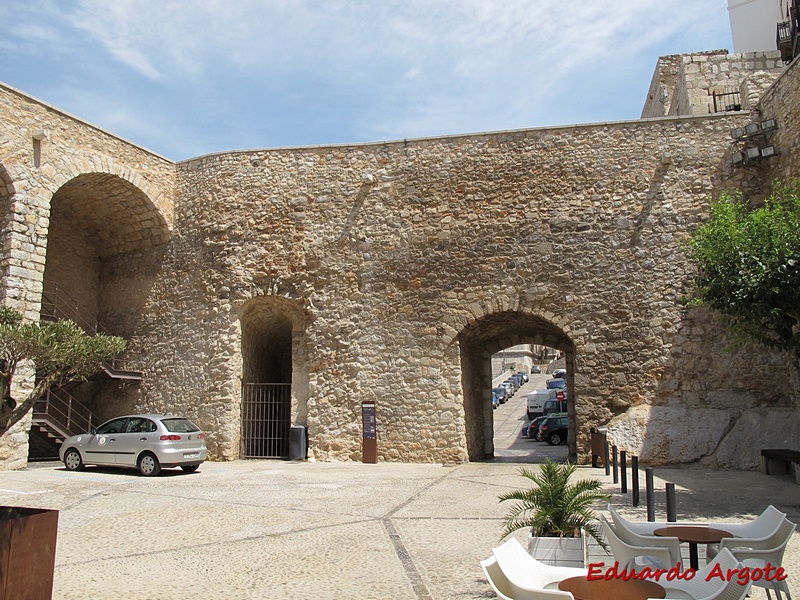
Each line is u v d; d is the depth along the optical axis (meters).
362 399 13.99
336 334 14.32
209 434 14.37
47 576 4.02
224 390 14.45
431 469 12.62
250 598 4.94
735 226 9.62
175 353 15.20
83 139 14.00
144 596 4.97
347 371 14.16
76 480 10.96
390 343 14.05
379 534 7.02
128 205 15.57
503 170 14.16
